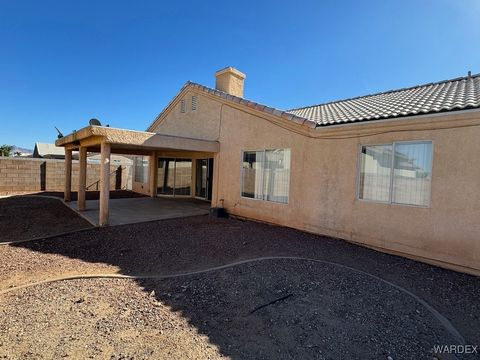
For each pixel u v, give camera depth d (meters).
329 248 7.78
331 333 3.79
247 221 11.72
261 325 3.97
